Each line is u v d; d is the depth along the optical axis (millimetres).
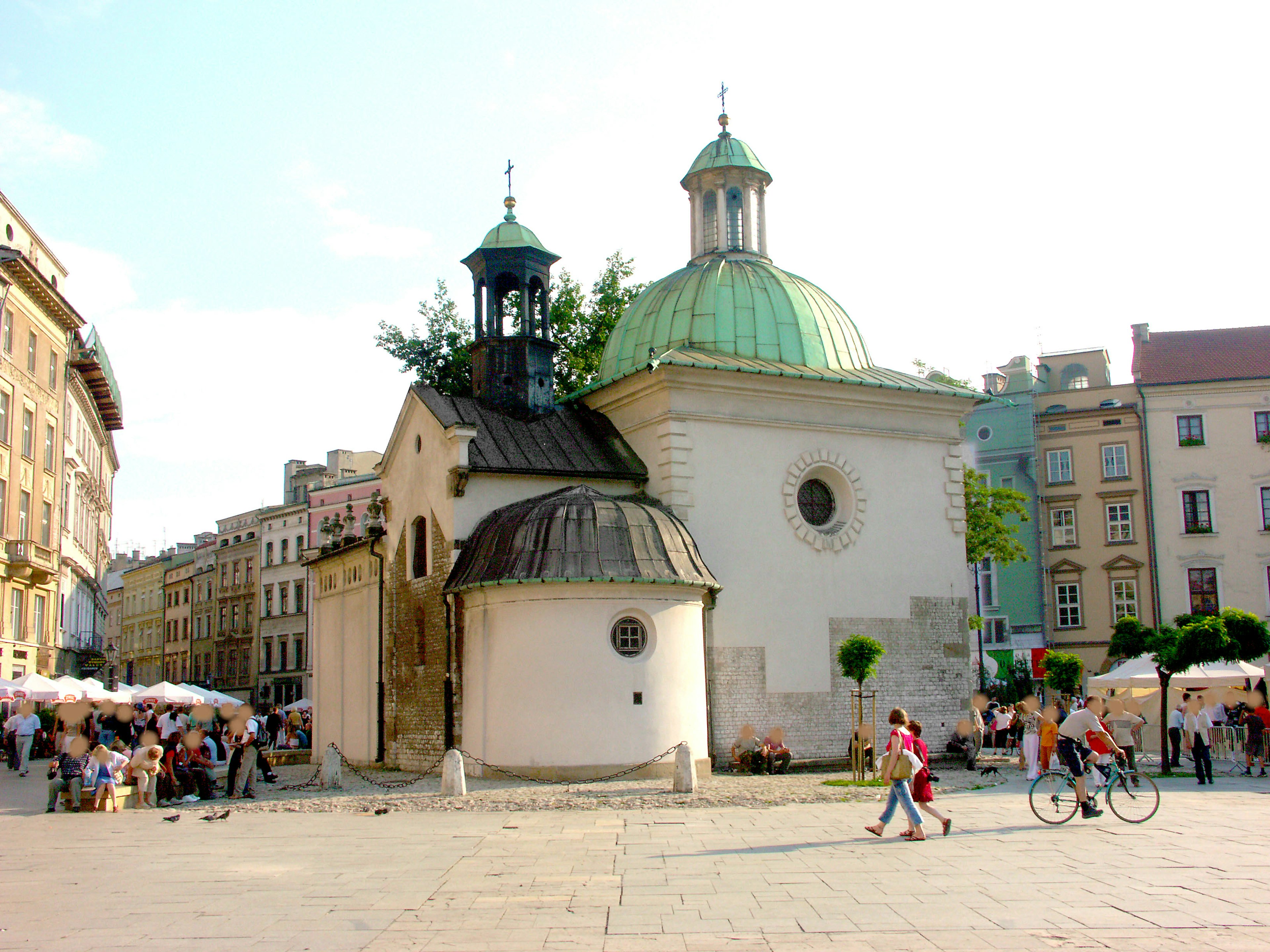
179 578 103562
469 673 25734
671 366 28359
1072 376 66688
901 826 16875
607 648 24453
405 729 29922
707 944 9719
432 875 13242
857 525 30484
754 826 17016
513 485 28172
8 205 50500
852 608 30016
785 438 30000
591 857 14344
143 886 12898
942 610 31359
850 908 11016
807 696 28875
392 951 9672
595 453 29781
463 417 29266
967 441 59531
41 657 52938
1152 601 55656
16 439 49000
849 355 32844
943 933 9961
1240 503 55438
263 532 88500
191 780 23062
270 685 85625
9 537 48406
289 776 31484
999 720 36844
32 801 24297
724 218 35094
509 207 32719
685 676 25141
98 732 29406
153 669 108875
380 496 34125
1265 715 27266
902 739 15633
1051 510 57938
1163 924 10203
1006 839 15469
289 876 13344
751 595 28672
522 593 24734
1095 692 37438
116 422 77812
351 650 35406
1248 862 13461
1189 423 56531
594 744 24078
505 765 24406
